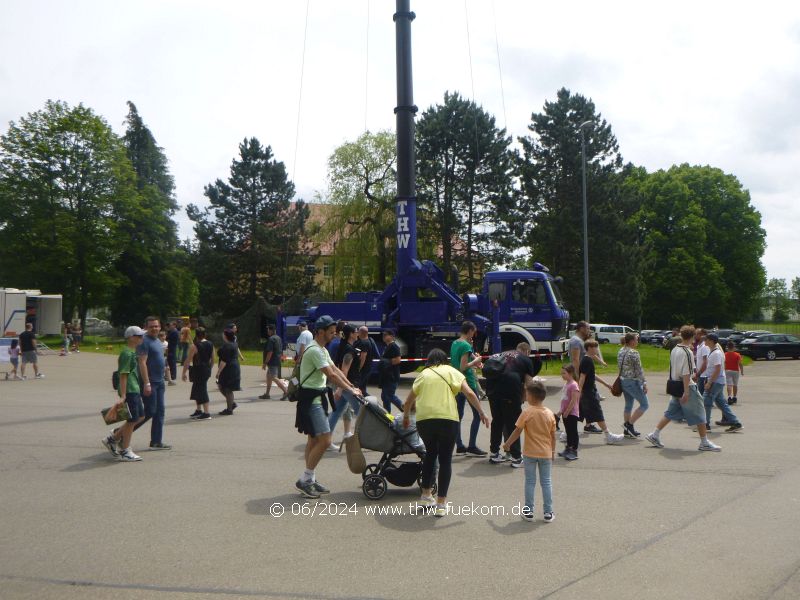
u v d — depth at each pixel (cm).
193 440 1080
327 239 4541
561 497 736
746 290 6106
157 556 542
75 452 974
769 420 1348
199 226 5841
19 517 650
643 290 4284
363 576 500
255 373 2364
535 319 2028
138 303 5541
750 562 529
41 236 4684
